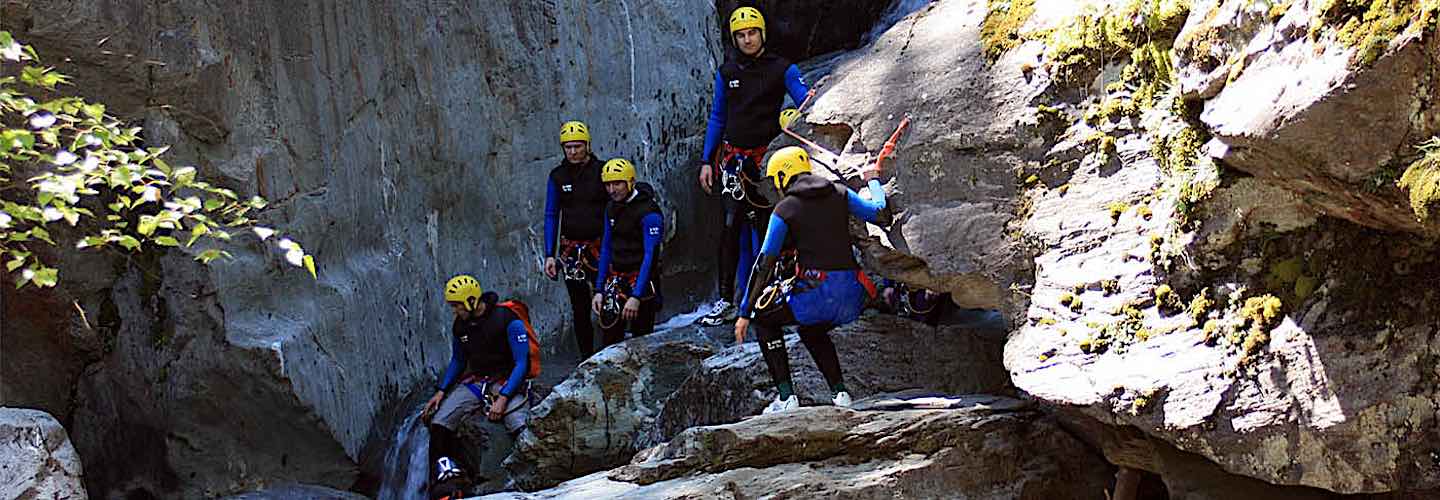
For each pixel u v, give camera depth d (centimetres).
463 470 621
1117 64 438
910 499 445
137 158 409
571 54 845
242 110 608
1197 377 382
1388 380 351
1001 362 563
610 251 695
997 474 462
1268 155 334
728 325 743
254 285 616
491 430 647
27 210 359
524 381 665
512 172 801
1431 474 348
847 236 482
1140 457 432
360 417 671
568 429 633
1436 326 349
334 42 664
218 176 599
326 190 657
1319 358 360
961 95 476
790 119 527
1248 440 368
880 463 457
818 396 538
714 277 915
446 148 745
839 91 515
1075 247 432
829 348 498
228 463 630
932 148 475
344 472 659
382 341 698
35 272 379
